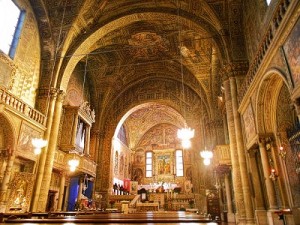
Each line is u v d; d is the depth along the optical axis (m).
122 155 28.20
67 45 14.25
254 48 10.82
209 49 16.97
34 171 11.52
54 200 14.02
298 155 7.79
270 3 8.44
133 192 28.19
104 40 16.81
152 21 15.95
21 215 6.89
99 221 3.94
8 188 9.74
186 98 22.45
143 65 21.22
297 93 5.64
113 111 22.97
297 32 5.52
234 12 12.76
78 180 17.36
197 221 3.96
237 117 11.38
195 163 20.64
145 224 3.40
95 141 20.89
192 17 14.28
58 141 14.69
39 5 13.69
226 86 12.26
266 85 8.31
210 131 19.05
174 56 19.34
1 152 9.88
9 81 11.15
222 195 17.30
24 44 12.54
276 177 8.33
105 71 20.75
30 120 11.28
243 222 10.16
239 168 10.96
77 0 13.66
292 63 5.88
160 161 31.78
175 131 32.62
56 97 13.48
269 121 8.85
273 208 8.24
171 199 22.70
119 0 14.38
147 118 31.11
